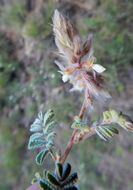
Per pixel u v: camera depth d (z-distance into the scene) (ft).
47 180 0.34
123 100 1.58
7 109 1.84
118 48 1.55
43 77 1.70
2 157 1.85
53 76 1.66
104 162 1.66
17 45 1.78
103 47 1.55
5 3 1.78
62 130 1.64
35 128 0.41
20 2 1.72
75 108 1.62
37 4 1.69
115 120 0.35
